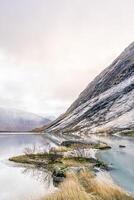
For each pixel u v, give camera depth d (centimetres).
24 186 1827
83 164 2634
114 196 1260
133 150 4281
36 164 2812
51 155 3294
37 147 5053
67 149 4003
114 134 11150
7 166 2741
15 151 4366
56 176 1967
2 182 1962
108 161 2994
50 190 1672
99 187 1334
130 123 13612
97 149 4394
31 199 1459
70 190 1205
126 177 2077
